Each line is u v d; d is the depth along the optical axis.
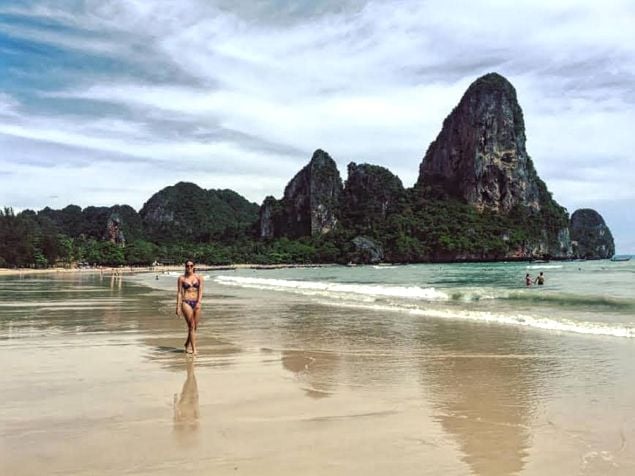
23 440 5.02
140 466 4.39
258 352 10.05
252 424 5.57
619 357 9.16
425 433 5.32
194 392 6.94
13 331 12.86
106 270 103.19
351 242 162.50
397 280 47.91
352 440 5.09
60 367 8.55
